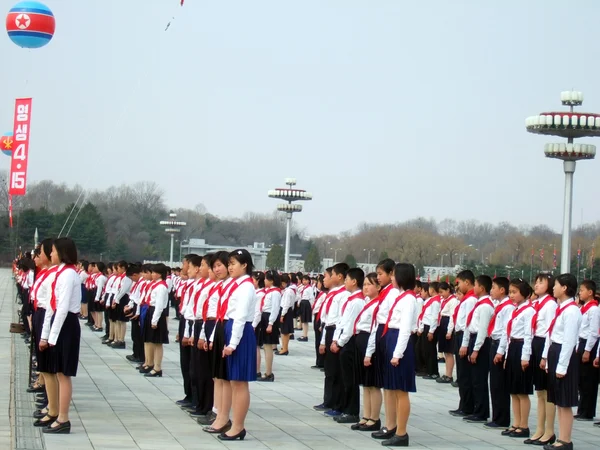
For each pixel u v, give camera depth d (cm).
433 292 1817
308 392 1502
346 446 1013
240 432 1023
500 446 1068
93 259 7181
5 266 7550
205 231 9662
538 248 6531
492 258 7119
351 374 1192
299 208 4716
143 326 1639
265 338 1650
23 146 2270
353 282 1203
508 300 1196
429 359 1811
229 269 1038
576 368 1030
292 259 9062
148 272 1725
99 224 7300
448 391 1612
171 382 1532
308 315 2720
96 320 2645
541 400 1103
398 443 1029
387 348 1038
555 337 1038
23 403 1188
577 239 6419
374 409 1129
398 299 1045
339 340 1190
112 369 1705
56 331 970
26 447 903
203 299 1171
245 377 1015
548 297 1135
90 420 1107
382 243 8288
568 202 3117
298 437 1062
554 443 1046
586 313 1329
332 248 9444
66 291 974
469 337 1273
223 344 1033
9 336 2211
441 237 8081
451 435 1135
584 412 1342
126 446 941
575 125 2909
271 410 1284
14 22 1812
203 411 1166
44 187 9038
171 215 5981
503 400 1201
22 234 7019
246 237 10062
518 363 1135
